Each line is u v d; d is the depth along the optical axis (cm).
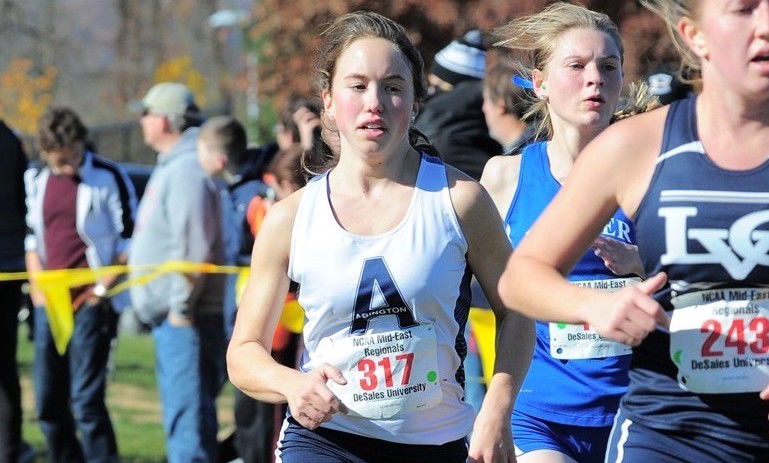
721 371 693
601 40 1116
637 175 690
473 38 1705
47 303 1852
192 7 9219
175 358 1683
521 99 1362
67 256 1920
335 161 1026
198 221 1669
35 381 1881
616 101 1127
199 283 1669
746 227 668
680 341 696
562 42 1123
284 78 4500
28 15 8100
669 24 704
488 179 1146
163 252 1678
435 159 916
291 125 1688
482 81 1664
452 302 894
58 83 8319
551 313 686
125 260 1973
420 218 888
